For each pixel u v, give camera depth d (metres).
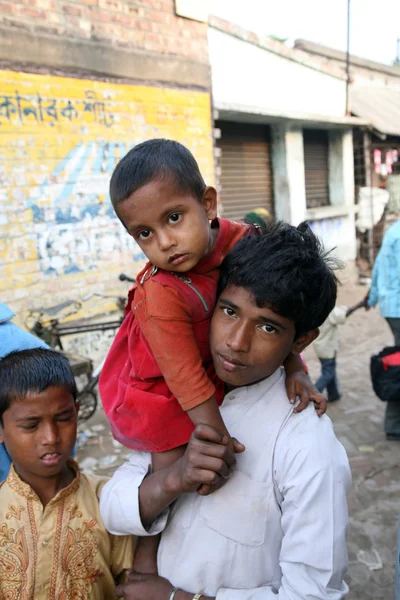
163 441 1.11
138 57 5.10
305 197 8.76
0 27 4.07
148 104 5.27
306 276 0.97
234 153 7.39
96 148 4.88
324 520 0.97
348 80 8.70
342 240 9.27
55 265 4.70
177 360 1.01
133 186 1.00
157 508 1.08
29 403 1.19
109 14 4.80
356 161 9.66
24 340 1.70
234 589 1.03
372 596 2.30
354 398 4.42
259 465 1.04
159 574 1.16
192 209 1.02
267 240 1.03
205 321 1.08
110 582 1.33
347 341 6.10
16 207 4.38
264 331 0.98
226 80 6.69
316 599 0.93
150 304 1.04
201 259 1.08
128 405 1.12
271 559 1.05
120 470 1.23
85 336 5.01
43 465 1.21
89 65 4.70
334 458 1.02
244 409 1.10
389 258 3.84
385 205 10.31
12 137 4.28
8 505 1.27
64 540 1.26
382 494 3.03
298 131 8.04
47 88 4.44
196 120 5.79
